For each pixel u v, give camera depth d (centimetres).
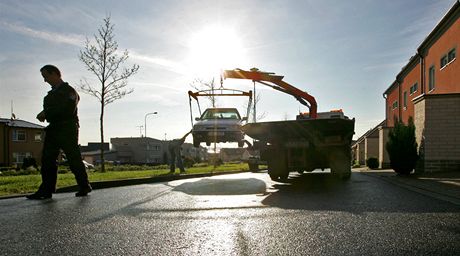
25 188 780
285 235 362
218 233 371
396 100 3397
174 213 483
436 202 576
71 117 664
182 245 329
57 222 426
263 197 644
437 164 1304
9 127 4559
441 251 304
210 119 1504
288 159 1011
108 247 323
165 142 9919
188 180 1108
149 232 377
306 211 492
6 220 437
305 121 933
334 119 912
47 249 317
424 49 2347
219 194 694
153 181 1062
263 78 1502
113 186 907
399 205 544
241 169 1892
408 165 1253
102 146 2122
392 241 336
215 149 2120
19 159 4678
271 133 1025
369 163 2477
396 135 1274
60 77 666
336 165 1015
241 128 1075
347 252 304
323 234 364
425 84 2344
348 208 516
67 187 778
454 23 1817
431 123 1313
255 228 393
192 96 1491
